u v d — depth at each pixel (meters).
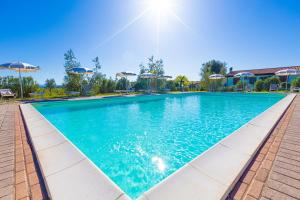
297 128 3.33
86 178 1.79
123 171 2.78
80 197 1.50
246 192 1.47
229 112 7.97
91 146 3.84
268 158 2.10
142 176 2.62
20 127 3.93
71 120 6.38
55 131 3.48
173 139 4.28
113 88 19.19
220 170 1.84
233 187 1.57
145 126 5.52
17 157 2.30
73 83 15.98
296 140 2.67
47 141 2.89
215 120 6.32
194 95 17.84
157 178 2.57
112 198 1.50
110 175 2.66
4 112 5.95
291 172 1.74
